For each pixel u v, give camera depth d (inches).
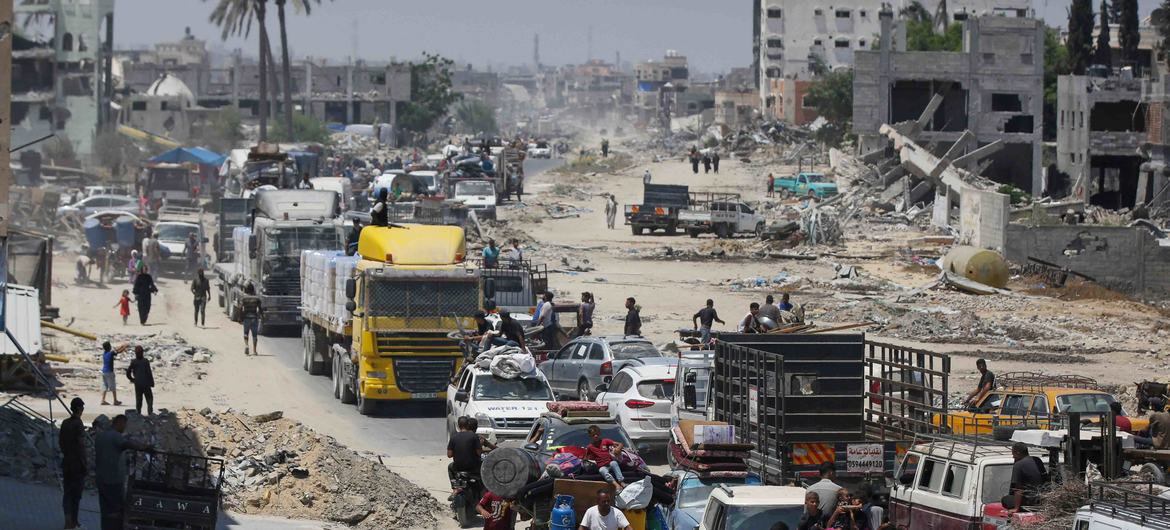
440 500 2246.6
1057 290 5393.7
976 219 6250.0
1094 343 4183.1
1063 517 1560.0
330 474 2156.7
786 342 2226.9
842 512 1622.8
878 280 5497.1
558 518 1690.5
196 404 3038.9
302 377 3513.8
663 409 2549.2
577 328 3671.3
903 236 7249.0
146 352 3663.9
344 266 3225.9
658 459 2583.7
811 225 6801.2
